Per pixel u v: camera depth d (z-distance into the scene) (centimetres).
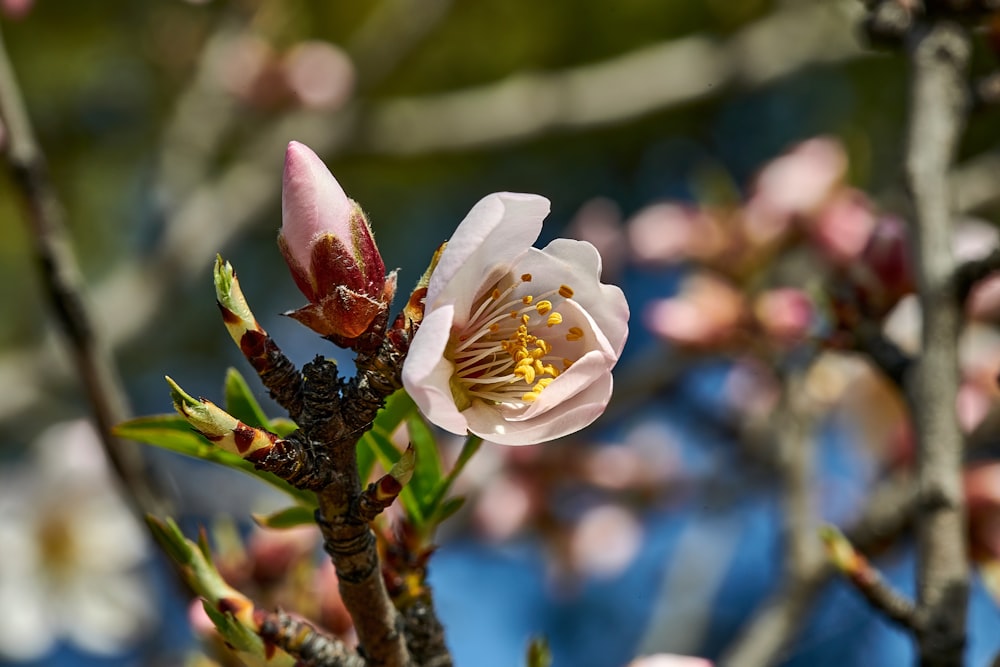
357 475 31
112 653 71
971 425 46
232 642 32
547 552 65
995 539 42
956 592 35
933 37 39
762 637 41
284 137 73
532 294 33
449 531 62
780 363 49
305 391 31
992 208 57
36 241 37
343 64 73
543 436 31
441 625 33
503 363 32
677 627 53
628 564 65
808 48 75
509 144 78
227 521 38
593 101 77
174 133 70
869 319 40
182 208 68
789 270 56
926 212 38
